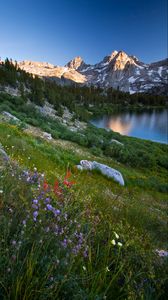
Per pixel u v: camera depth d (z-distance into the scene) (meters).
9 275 1.83
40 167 8.23
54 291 1.80
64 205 3.17
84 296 1.92
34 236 2.30
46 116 56.78
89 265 2.29
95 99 171.12
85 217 3.41
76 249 2.34
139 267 2.79
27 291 1.77
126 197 10.88
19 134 16.42
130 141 56.69
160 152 49.78
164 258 3.29
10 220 2.35
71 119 74.81
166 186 23.81
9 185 3.21
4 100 53.44
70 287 1.96
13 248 2.02
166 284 2.66
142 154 40.12
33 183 3.61
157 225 7.29
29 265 1.90
